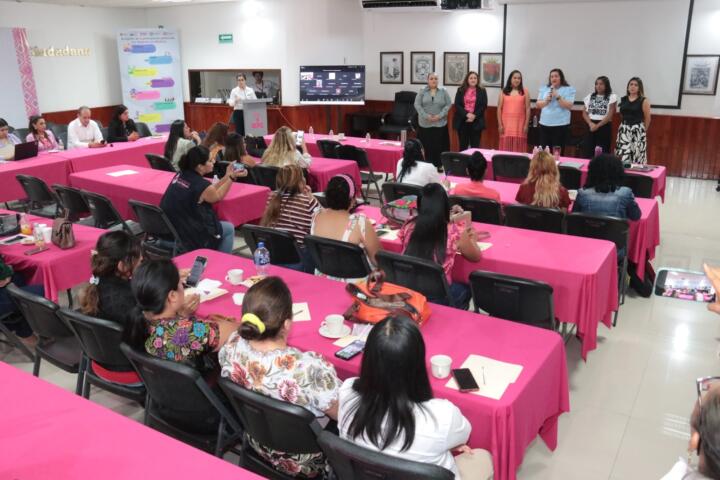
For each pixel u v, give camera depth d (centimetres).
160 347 237
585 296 333
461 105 888
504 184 557
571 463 292
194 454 177
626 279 479
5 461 173
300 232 404
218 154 645
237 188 552
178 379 224
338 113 1108
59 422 193
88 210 534
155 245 490
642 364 381
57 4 1066
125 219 586
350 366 239
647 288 475
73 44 1104
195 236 470
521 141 841
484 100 877
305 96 1065
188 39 1170
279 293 210
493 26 986
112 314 278
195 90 1189
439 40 1042
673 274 522
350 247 343
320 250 358
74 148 800
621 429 318
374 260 365
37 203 643
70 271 389
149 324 240
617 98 827
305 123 1086
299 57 1070
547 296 297
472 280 314
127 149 768
